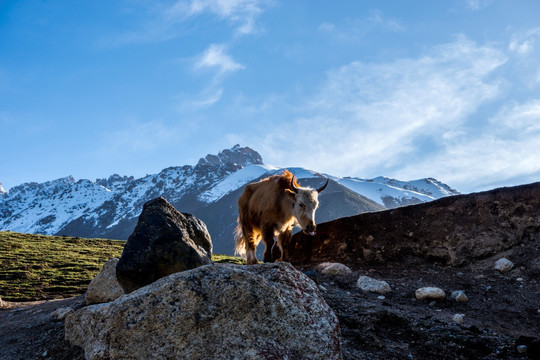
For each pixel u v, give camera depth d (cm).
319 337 574
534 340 744
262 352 536
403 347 752
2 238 4481
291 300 584
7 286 2380
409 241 1386
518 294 1052
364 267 1370
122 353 531
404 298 1112
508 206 1312
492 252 1242
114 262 1249
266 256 1283
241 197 1452
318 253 1516
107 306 587
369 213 1513
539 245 1198
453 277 1204
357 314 870
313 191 1212
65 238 4938
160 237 964
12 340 972
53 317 1095
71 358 740
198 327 547
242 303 564
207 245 1081
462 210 1373
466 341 770
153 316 548
